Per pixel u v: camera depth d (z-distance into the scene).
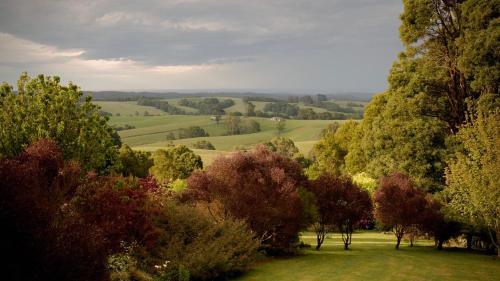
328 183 20.27
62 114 18.88
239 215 16.33
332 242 23.89
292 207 17.22
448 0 28.48
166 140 141.88
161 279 11.27
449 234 20.77
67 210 8.37
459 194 20.03
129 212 10.59
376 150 33.50
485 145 17.05
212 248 12.82
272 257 17.27
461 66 25.70
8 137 17.58
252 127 162.62
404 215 19.95
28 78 19.59
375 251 19.62
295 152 110.31
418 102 29.25
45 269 5.28
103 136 22.09
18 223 5.26
